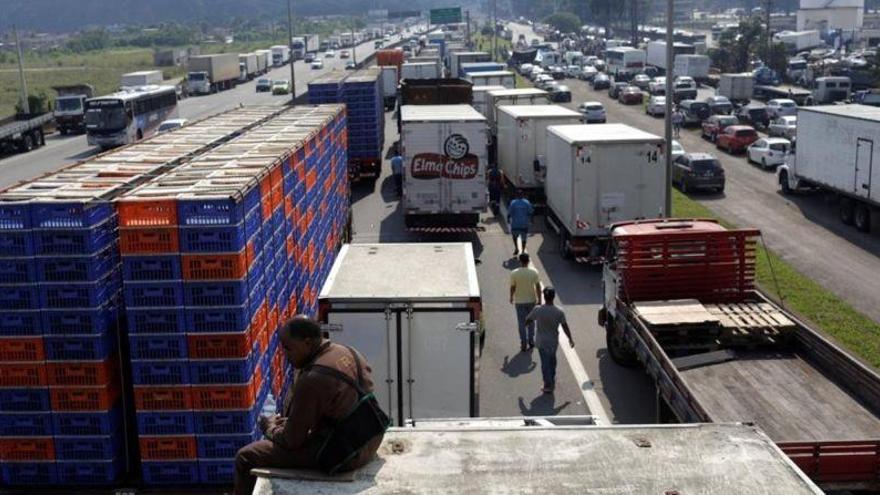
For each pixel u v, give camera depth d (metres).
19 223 9.91
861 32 113.62
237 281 10.03
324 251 18.81
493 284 21.80
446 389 10.98
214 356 10.16
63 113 62.88
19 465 10.34
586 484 4.36
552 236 27.08
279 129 18.28
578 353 16.80
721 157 43.72
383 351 10.95
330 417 4.63
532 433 4.96
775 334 13.44
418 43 151.50
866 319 18.12
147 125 55.56
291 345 4.90
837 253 24.31
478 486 4.36
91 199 10.26
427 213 26.89
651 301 14.85
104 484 10.39
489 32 186.38
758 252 24.33
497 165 36.00
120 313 10.64
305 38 160.25
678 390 10.78
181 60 149.00
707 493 4.26
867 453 9.34
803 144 31.30
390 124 60.56
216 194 10.05
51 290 9.98
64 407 10.20
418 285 11.30
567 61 112.56
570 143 22.61
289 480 4.50
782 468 4.50
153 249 9.97
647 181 22.64
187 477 10.37
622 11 148.25
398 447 4.82
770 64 88.25
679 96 66.44
